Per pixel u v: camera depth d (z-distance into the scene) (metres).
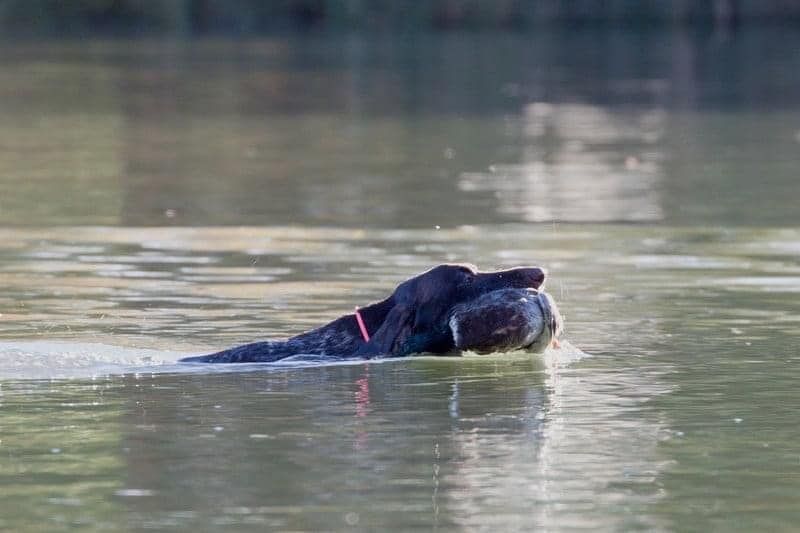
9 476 32.88
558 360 44.59
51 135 121.38
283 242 68.31
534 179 94.62
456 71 182.25
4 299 53.91
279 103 148.00
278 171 98.25
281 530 29.47
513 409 38.56
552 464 33.78
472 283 44.41
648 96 156.00
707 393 40.34
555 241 68.94
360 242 68.25
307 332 45.16
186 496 31.47
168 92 156.12
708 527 29.80
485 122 133.50
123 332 48.31
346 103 148.75
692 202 82.62
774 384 41.44
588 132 125.62
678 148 112.94
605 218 76.44
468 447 35.09
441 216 77.12
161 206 81.06
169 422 37.25
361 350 44.69
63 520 30.06
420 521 30.00
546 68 187.75
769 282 57.81
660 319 50.84
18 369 42.94
